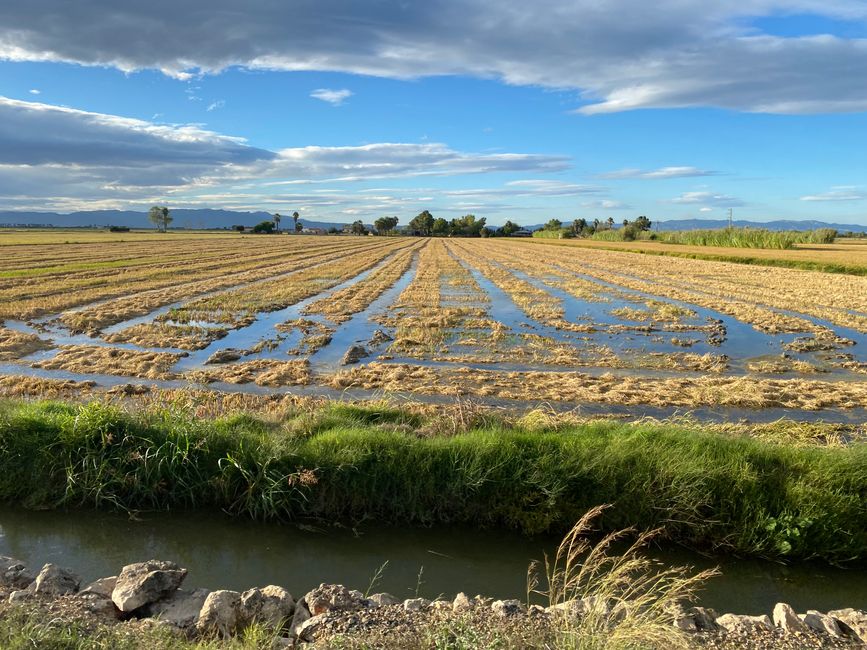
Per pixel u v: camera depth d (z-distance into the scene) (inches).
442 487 283.9
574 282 1298.0
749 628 179.0
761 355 622.2
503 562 248.7
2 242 3004.4
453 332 722.2
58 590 188.5
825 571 248.5
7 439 300.8
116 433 304.7
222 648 156.2
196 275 1336.1
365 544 260.7
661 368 563.5
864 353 637.9
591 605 177.3
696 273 1546.5
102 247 2583.7
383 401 403.5
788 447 303.6
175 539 261.1
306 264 1755.7
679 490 271.0
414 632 162.2
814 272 1589.6
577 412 416.2
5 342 593.9
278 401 418.3
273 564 243.0
